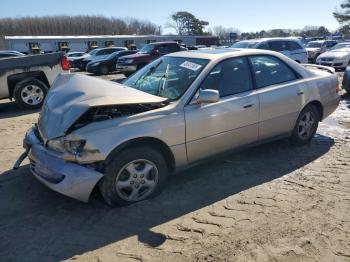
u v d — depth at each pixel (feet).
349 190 13.55
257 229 11.11
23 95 29.94
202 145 13.89
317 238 10.61
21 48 151.74
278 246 10.28
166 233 11.03
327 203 12.59
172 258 9.87
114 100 11.96
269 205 12.55
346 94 33.06
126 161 12.17
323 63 59.77
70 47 158.92
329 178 14.64
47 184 12.10
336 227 11.14
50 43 155.74
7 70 28.94
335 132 21.03
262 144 17.02
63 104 12.70
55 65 30.78
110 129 11.76
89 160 11.48
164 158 13.37
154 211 12.32
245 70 15.52
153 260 9.80
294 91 16.83
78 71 86.48
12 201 13.25
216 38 186.09
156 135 12.50
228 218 11.79
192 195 13.43
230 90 14.80
